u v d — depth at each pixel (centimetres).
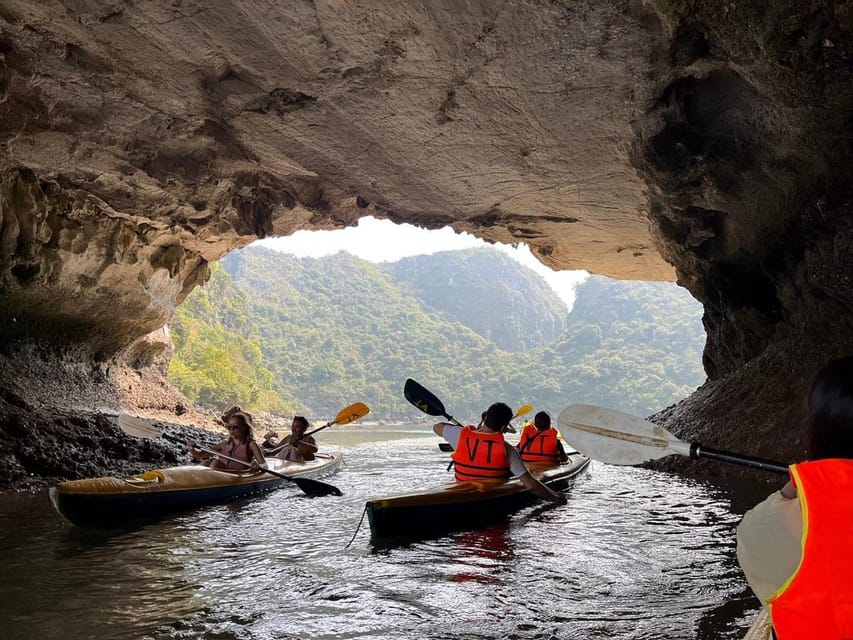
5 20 697
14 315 1152
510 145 941
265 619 331
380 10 672
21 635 306
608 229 1286
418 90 816
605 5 646
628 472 946
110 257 1234
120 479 602
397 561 444
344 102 856
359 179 1100
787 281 922
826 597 124
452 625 324
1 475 732
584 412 239
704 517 595
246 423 776
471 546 486
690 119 799
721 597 365
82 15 688
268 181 1134
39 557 450
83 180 1083
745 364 1099
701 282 1209
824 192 756
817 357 815
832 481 128
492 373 14988
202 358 6284
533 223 1288
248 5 675
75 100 853
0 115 839
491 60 741
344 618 334
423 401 625
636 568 426
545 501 669
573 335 15912
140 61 779
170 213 1205
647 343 15288
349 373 14200
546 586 387
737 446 855
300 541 503
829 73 621
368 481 888
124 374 1875
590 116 840
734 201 893
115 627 318
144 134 945
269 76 800
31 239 1081
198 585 388
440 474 979
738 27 625
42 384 1184
